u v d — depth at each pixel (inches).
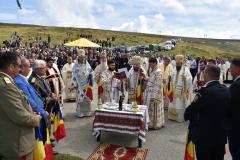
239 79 184.2
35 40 2778.1
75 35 3636.8
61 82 333.1
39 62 222.4
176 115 376.5
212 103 163.9
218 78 170.6
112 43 3238.2
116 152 262.4
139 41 3720.5
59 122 237.5
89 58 858.1
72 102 481.1
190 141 193.2
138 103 348.8
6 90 139.4
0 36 2898.6
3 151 143.7
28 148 149.5
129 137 302.2
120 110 283.1
